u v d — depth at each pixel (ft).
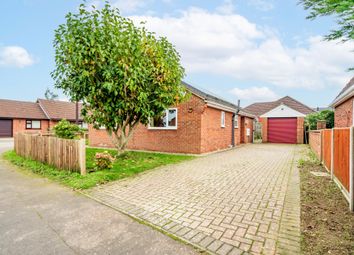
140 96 24.44
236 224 10.31
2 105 94.84
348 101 33.65
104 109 25.77
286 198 13.97
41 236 9.23
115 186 16.93
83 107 27.07
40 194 14.99
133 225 10.27
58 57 24.02
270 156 33.96
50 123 105.19
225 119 46.70
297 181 18.25
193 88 37.47
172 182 18.06
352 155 12.05
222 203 13.14
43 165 24.17
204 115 36.35
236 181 18.34
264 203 13.10
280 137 65.41
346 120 35.19
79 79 23.90
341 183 15.39
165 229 9.86
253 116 67.51
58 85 25.95
